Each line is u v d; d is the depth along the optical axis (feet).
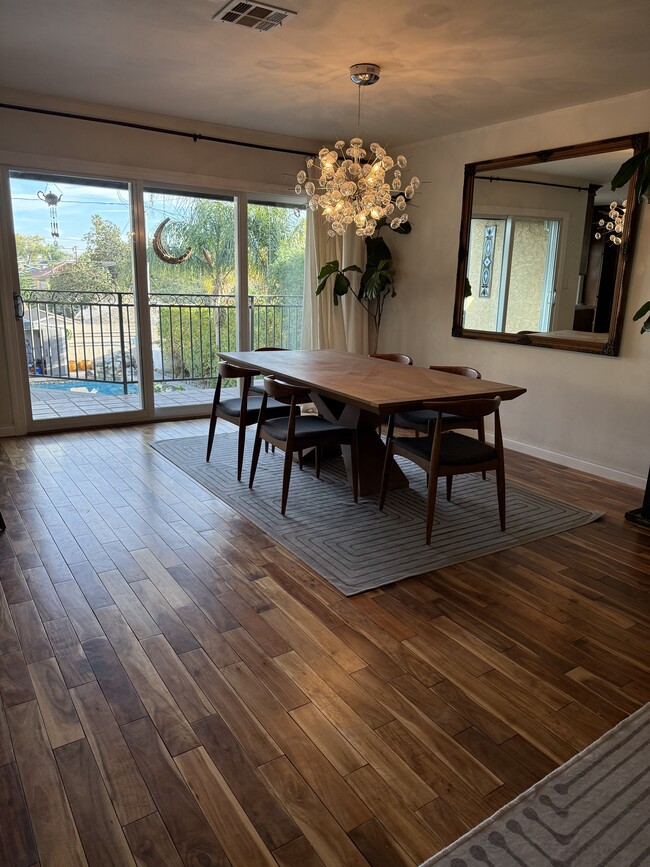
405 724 5.99
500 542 10.27
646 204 12.55
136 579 8.76
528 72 11.60
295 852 4.63
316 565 9.27
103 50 11.19
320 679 6.66
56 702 6.22
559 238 14.33
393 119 15.43
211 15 9.50
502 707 6.27
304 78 12.44
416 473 14.01
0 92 14.02
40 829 4.79
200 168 17.04
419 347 18.93
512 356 15.97
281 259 19.53
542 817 4.95
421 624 7.78
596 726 6.02
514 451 16.17
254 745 5.68
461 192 16.79
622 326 13.28
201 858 4.57
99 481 12.83
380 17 9.36
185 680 6.59
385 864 4.54
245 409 12.80
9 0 9.10
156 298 17.70
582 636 7.59
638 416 13.28
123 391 17.89
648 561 9.71
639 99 12.58
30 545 9.78
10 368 15.79
